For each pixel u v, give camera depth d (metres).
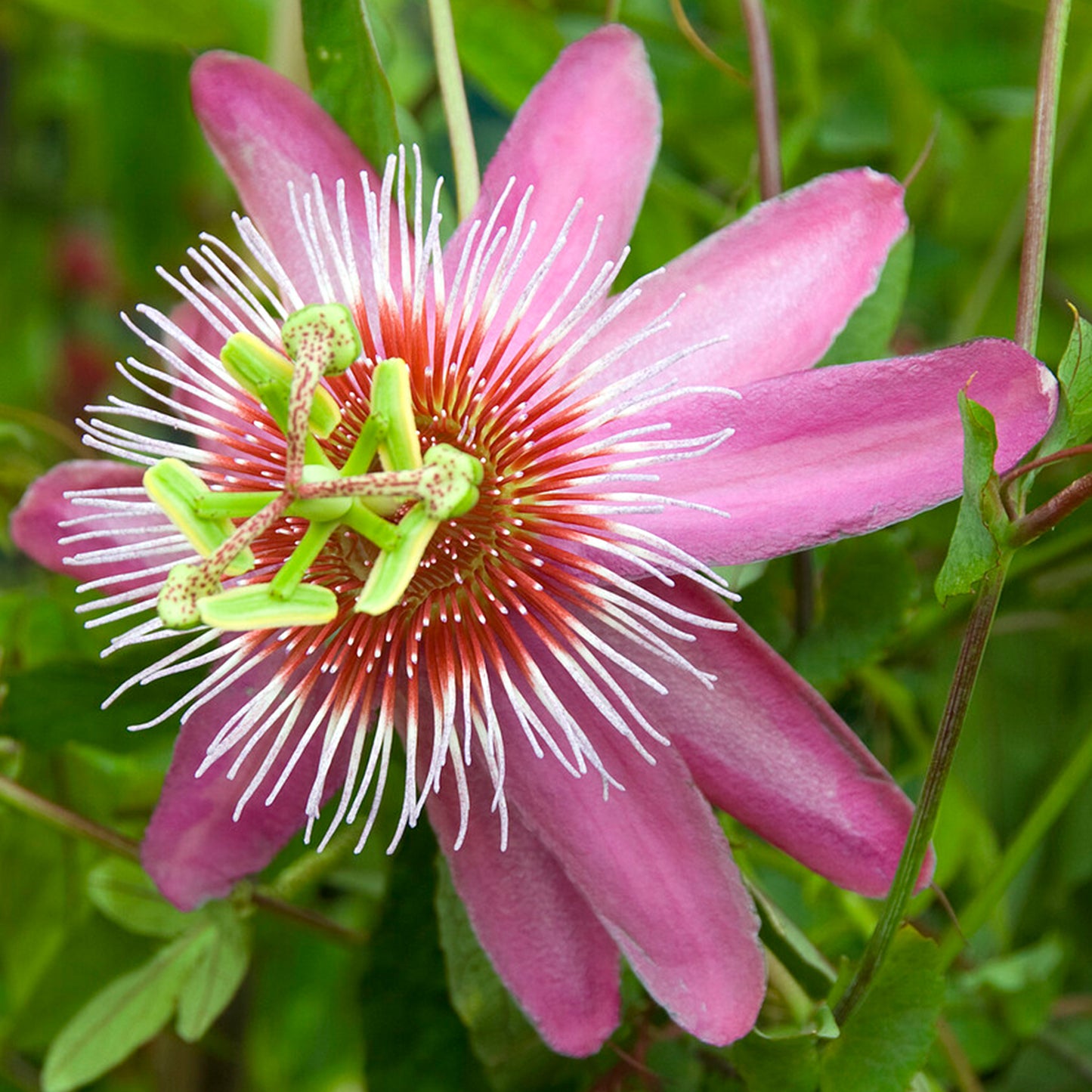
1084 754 0.22
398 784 0.21
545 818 0.19
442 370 0.19
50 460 0.24
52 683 0.22
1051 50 0.19
